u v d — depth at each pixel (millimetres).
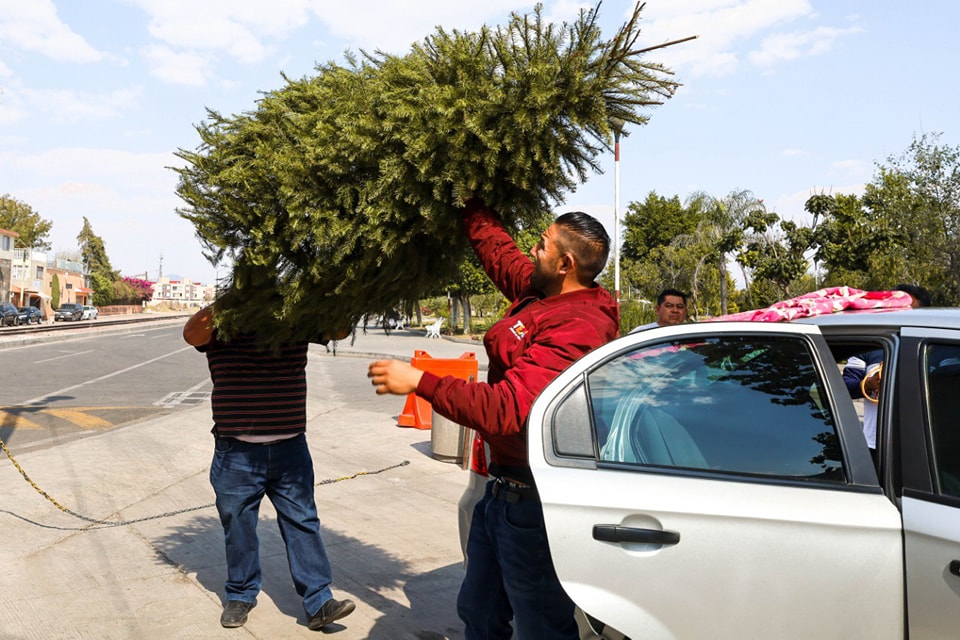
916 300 4285
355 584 4523
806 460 2240
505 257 3057
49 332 45719
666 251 41531
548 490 2236
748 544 2121
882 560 2070
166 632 3818
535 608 2508
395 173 2859
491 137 2828
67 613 4035
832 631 2080
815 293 2898
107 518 5930
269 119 3219
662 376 2436
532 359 2430
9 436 10055
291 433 3834
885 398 2281
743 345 2439
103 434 9969
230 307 3334
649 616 2166
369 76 3141
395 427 10867
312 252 3115
